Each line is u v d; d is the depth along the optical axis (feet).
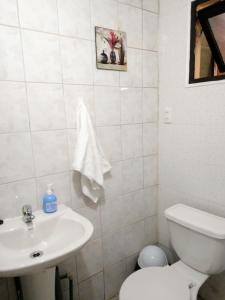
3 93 3.78
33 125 4.11
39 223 3.93
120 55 5.02
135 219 5.95
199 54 4.82
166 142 5.87
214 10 4.40
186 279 4.42
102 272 5.50
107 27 4.75
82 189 4.73
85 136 4.45
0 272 2.81
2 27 3.64
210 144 4.90
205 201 5.16
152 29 5.48
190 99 5.15
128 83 5.27
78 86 4.53
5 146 3.90
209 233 4.30
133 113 5.47
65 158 4.54
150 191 6.16
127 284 4.26
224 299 5.11
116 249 5.67
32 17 3.87
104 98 4.93
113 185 5.39
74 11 4.29
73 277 5.02
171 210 5.13
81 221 3.90
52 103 4.26
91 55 4.61
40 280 3.69
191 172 5.37
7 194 4.00
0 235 3.59
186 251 4.85
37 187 4.29
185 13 4.94
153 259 5.51
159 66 5.72
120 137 5.33
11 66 3.79
